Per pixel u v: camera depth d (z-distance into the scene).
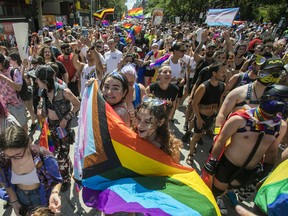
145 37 10.99
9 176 1.87
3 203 2.89
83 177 1.93
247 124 2.08
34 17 22.38
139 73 5.96
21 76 3.70
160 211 1.57
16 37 3.85
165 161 1.85
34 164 1.83
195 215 1.58
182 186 1.78
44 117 3.06
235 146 2.24
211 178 2.39
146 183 1.79
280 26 21.23
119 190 1.75
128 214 2.37
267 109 1.89
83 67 5.14
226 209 2.92
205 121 3.60
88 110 1.99
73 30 13.03
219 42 9.11
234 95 2.62
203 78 4.18
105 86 2.10
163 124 1.93
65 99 2.92
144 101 1.89
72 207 2.90
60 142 3.03
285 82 3.46
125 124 1.96
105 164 1.88
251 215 1.36
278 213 1.42
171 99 3.65
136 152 1.83
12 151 1.61
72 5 33.12
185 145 4.48
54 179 1.95
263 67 2.43
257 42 7.07
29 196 1.95
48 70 2.74
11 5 21.02
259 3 34.25
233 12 10.59
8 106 3.66
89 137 1.93
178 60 4.71
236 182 2.52
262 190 1.60
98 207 1.80
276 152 2.29
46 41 6.50
